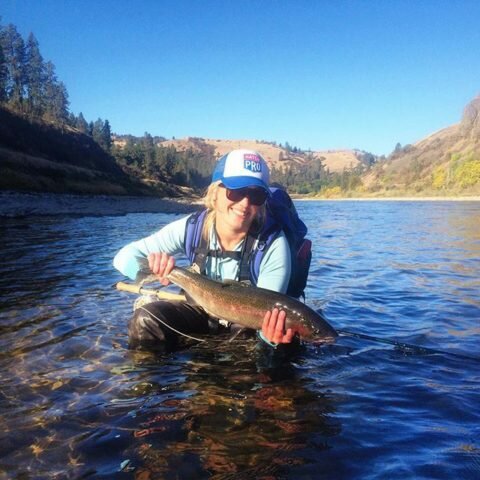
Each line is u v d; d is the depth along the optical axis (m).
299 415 1.31
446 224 11.05
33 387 1.49
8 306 2.47
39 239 6.07
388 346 1.92
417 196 52.91
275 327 1.59
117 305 2.51
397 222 12.16
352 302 2.77
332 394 1.45
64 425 1.25
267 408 1.35
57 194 25.11
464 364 1.73
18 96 39.25
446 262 4.56
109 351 1.82
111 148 51.88
